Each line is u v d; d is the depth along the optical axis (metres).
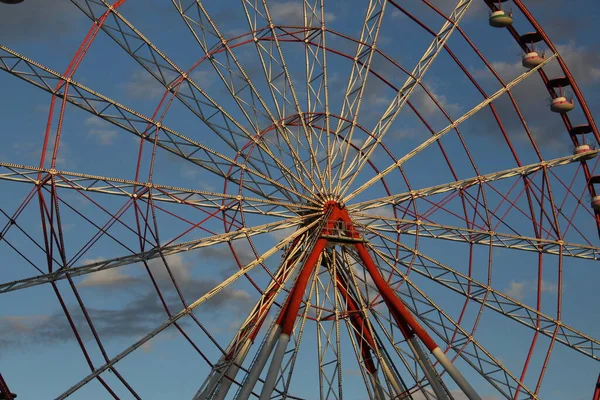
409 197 73.12
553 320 73.44
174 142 66.31
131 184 63.59
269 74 70.81
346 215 70.50
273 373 63.75
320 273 70.31
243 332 66.56
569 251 75.62
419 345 69.00
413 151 73.75
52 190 59.84
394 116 73.44
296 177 70.56
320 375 67.75
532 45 79.75
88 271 61.72
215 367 64.88
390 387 69.81
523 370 70.88
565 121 80.31
